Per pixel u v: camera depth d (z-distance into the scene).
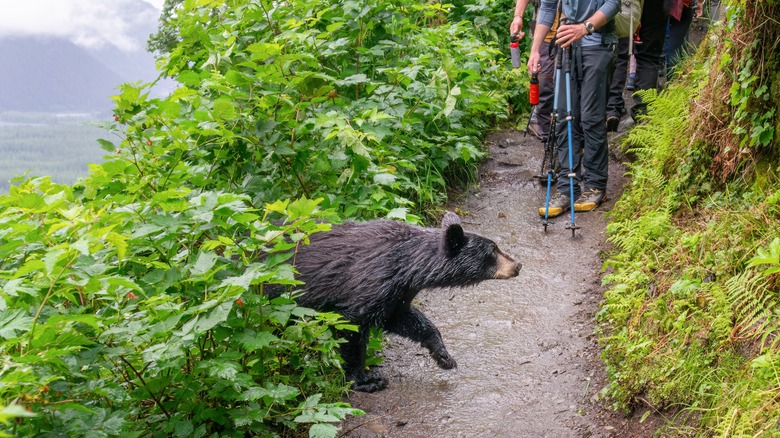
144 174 4.78
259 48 5.29
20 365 2.67
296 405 4.44
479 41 10.02
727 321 3.98
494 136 9.28
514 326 5.57
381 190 6.07
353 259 4.68
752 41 4.88
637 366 4.45
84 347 3.15
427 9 9.15
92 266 3.06
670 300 4.70
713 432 3.59
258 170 5.50
